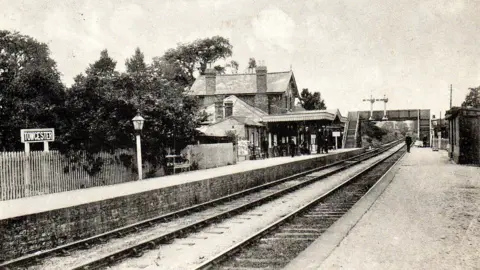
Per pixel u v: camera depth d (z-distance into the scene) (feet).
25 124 68.44
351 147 244.83
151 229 43.88
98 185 67.00
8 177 53.26
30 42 100.73
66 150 61.87
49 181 58.59
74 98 69.82
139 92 76.59
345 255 28.55
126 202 44.78
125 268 29.32
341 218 41.16
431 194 57.11
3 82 71.26
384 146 287.07
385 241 32.35
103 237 39.06
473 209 46.03
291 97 192.13
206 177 67.62
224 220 46.96
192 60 248.11
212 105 163.32
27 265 31.14
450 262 26.96
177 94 83.66
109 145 70.28
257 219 47.34
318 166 125.39
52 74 72.54
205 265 28.07
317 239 32.86
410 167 99.40
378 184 68.08
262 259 30.53
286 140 165.27
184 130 80.59
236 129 131.54
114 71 77.25
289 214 45.93
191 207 54.03
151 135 76.48
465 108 101.76
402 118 279.69
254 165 101.09
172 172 84.69
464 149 102.83
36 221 34.86
